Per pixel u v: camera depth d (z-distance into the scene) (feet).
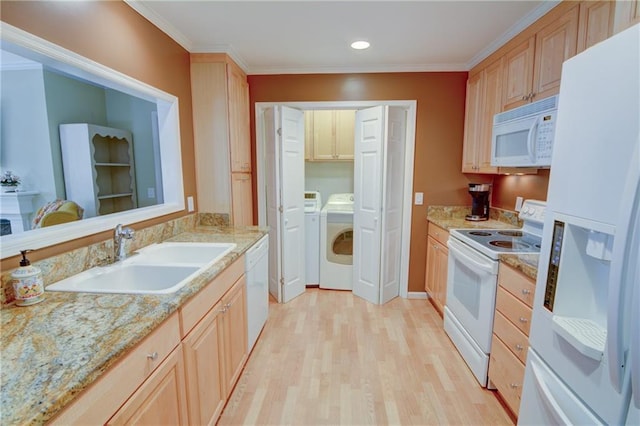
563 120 3.49
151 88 6.36
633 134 2.54
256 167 10.37
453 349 7.58
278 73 9.84
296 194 10.37
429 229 10.17
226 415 5.57
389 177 9.71
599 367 2.97
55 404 2.11
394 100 9.81
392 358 7.23
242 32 7.20
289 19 6.58
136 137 13.00
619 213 2.53
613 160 2.74
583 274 3.42
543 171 7.25
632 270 2.47
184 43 7.62
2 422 1.93
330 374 6.68
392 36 7.41
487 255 6.03
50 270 4.09
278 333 8.34
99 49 4.96
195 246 6.48
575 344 3.14
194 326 4.31
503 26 6.86
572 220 3.31
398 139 9.86
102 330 3.03
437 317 9.25
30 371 2.41
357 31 7.16
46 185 10.82
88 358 2.58
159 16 6.41
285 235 10.00
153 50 6.42
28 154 10.71
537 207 6.97
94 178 11.38
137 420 3.08
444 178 10.09
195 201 8.39
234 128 8.64
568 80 3.42
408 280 10.67
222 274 5.31
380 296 10.09
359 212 10.41
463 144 9.85
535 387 4.03
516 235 7.25
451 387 6.28
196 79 8.10
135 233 5.92
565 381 3.49
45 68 10.48
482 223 8.91
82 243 4.67
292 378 6.55
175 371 3.82
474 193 9.34
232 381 5.86
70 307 3.52
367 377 6.58
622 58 2.66
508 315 5.42
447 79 9.68
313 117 12.00
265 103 10.01
